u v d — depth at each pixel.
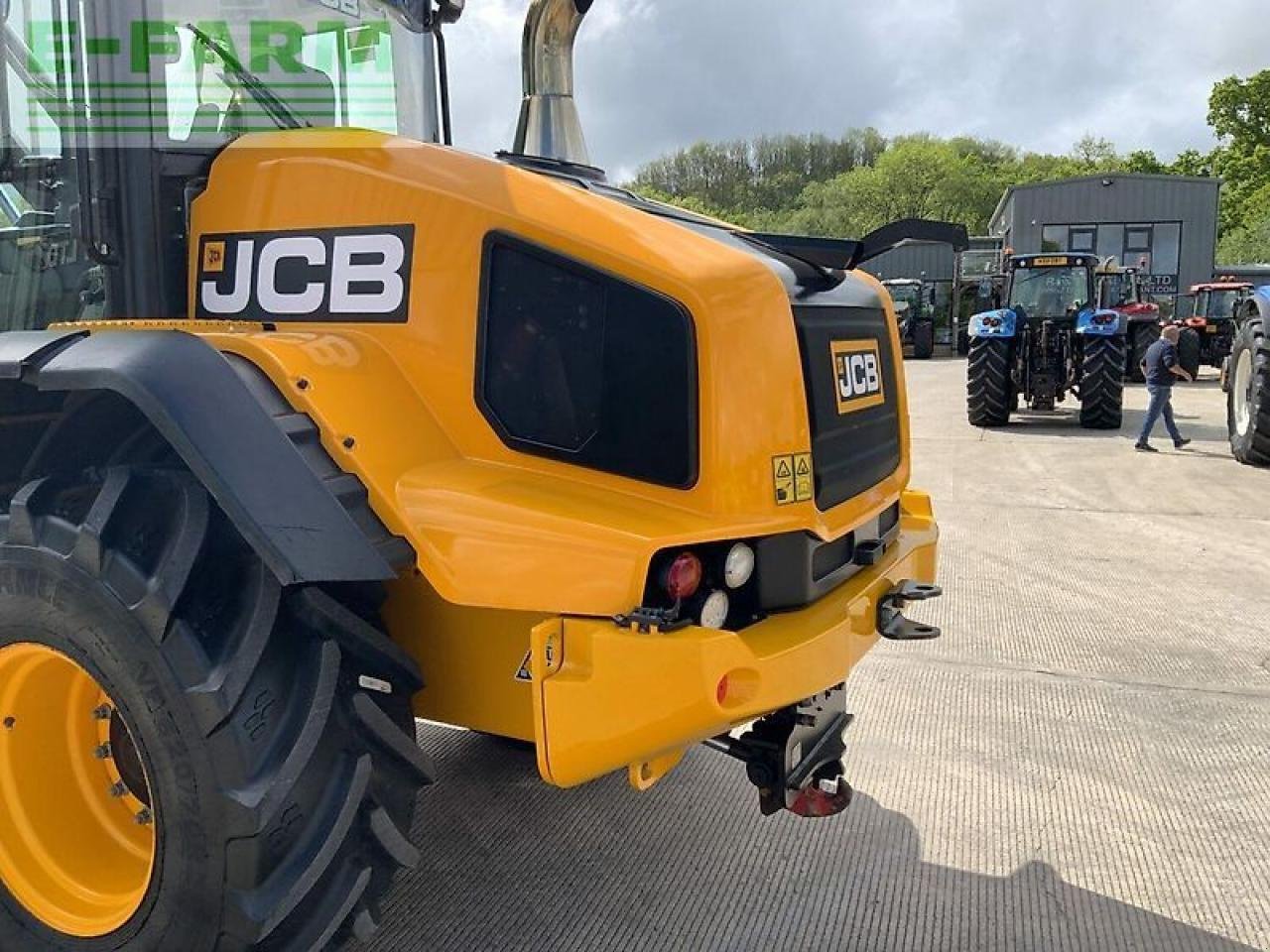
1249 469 9.47
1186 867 3.08
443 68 3.75
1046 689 4.35
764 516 2.37
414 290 2.43
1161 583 5.87
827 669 2.42
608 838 3.20
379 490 2.20
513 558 2.17
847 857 3.12
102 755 2.45
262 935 2.01
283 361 2.21
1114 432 12.02
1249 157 51.16
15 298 2.83
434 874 2.99
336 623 2.16
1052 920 2.82
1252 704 4.20
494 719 2.41
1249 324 9.65
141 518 2.12
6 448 2.54
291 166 2.56
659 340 2.31
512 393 2.39
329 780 2.09
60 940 2.30
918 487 8.70
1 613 2.20
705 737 2.25
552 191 2.45
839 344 2.75
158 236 2.64
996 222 34.00
